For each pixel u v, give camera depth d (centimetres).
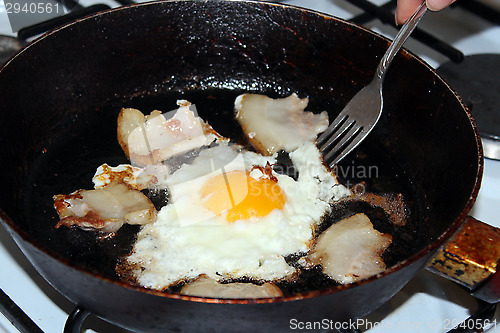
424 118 50
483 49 62
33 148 50
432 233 47
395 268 37
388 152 52
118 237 46
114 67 54
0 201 45
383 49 51
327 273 45
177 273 44
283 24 53
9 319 43
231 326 37
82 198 47
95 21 50
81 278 36
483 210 50
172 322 38
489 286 41
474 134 44
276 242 46
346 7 65
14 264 46
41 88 50
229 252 45
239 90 56
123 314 38
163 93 56
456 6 65
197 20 53
